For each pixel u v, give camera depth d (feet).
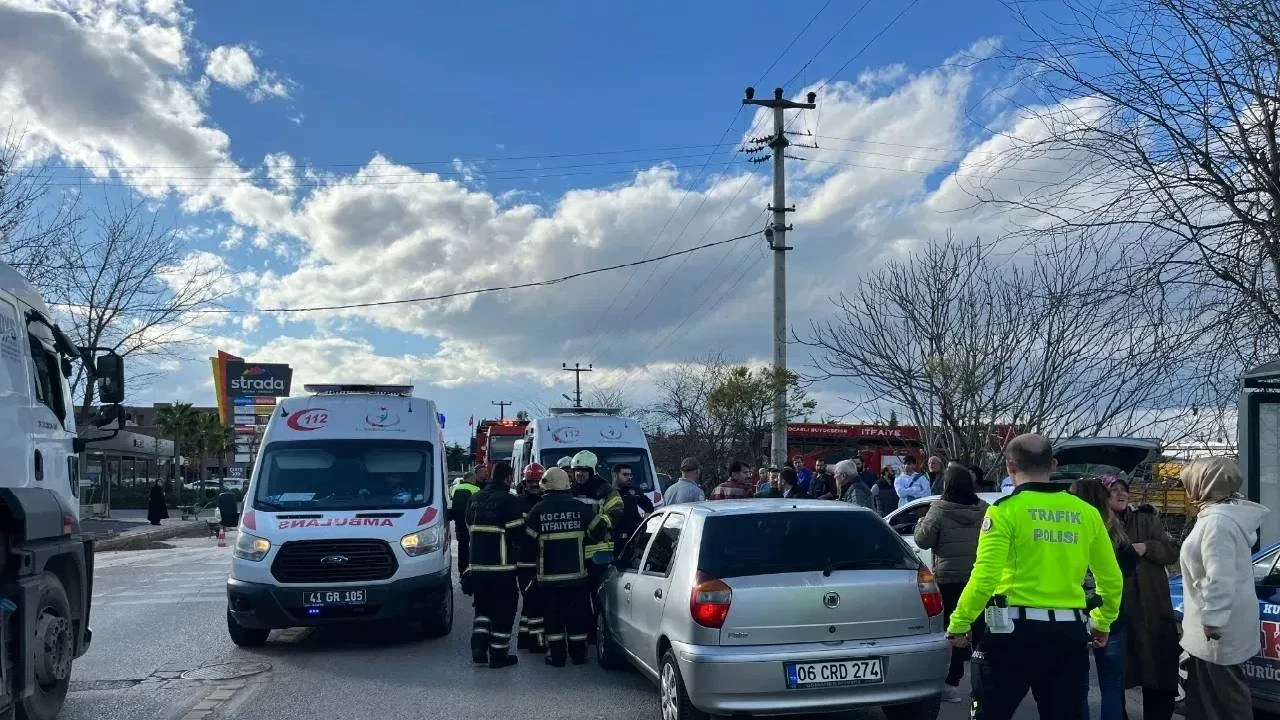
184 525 121.70
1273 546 21.07
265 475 35.96
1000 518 15.30
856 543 21.62
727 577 20.70
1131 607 21.15
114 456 150.30
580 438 60.08
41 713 22.03
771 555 21.13
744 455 95.30
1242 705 17.11
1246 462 29.99
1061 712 15.23
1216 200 30.17
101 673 29.99
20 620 20.52
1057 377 44.88
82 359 26.37
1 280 22.22
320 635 36.45
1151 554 20.84
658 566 23.86
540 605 32.09
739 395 89.04
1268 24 28.17
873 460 93.40
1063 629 14.89
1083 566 15.19
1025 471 15.83
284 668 30.45
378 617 32.65
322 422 37.70
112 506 173.68
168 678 29.19
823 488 56.49
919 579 21.27
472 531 30.45
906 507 35.55
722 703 19.95
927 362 48.93
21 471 22.22
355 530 32.91
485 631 30.40
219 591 51.72
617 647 28.37
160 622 40.55
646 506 40.01
